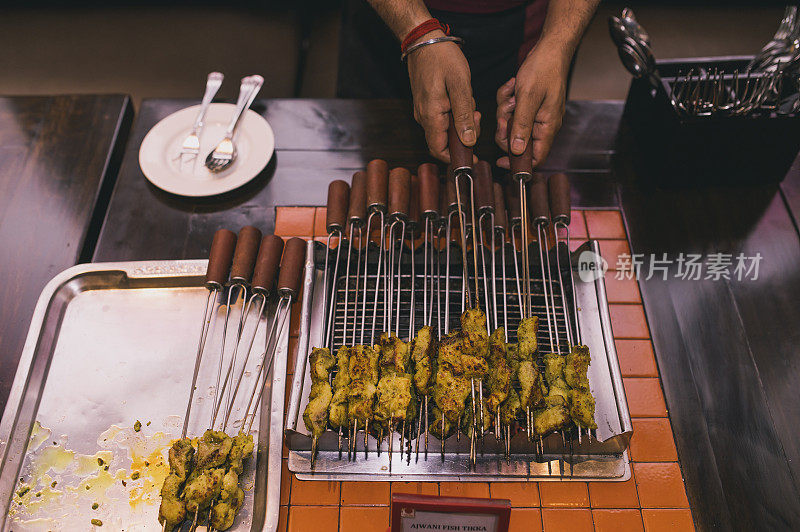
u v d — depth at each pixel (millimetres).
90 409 1688
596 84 3912
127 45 3781
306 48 3922
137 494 1557
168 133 2291
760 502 1574
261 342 1823
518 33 2502
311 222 2127
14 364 1803
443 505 1268
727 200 2158
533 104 1834
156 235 2084
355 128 2389
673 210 2143
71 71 3688
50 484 1567
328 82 3777
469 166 1792
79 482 1571
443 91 1845
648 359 1826
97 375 1748
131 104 2514
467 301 1739
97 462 1603
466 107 1790
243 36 3781
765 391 1745
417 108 1949
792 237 2059
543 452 1623
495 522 1295
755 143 2035
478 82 2646
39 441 1632
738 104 1965
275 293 1906
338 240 2068
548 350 1743
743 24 4164
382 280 1865
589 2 2033
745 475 1615
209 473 1492
